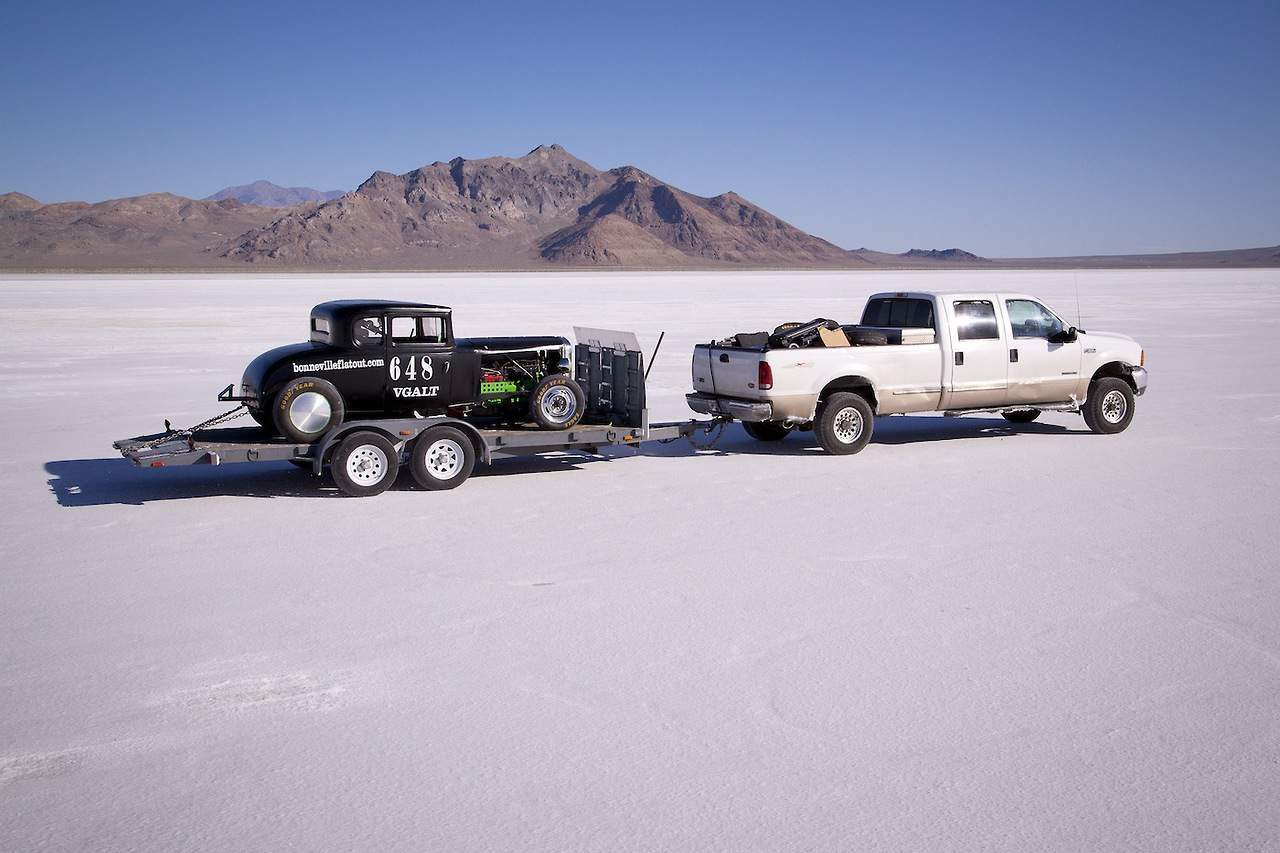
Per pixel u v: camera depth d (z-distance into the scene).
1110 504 9.60
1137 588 7.09
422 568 7.65
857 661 5.82
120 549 8.17
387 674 5.66
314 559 7.90
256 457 9.98
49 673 5.68
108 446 12.87
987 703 5.27
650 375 20.84
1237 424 14.28
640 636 6.22
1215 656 5.88
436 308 10.88
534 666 5.77
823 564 7.70
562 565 7.71
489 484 10.84
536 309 47.31
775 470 11.55
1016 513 9.29
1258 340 28.19
